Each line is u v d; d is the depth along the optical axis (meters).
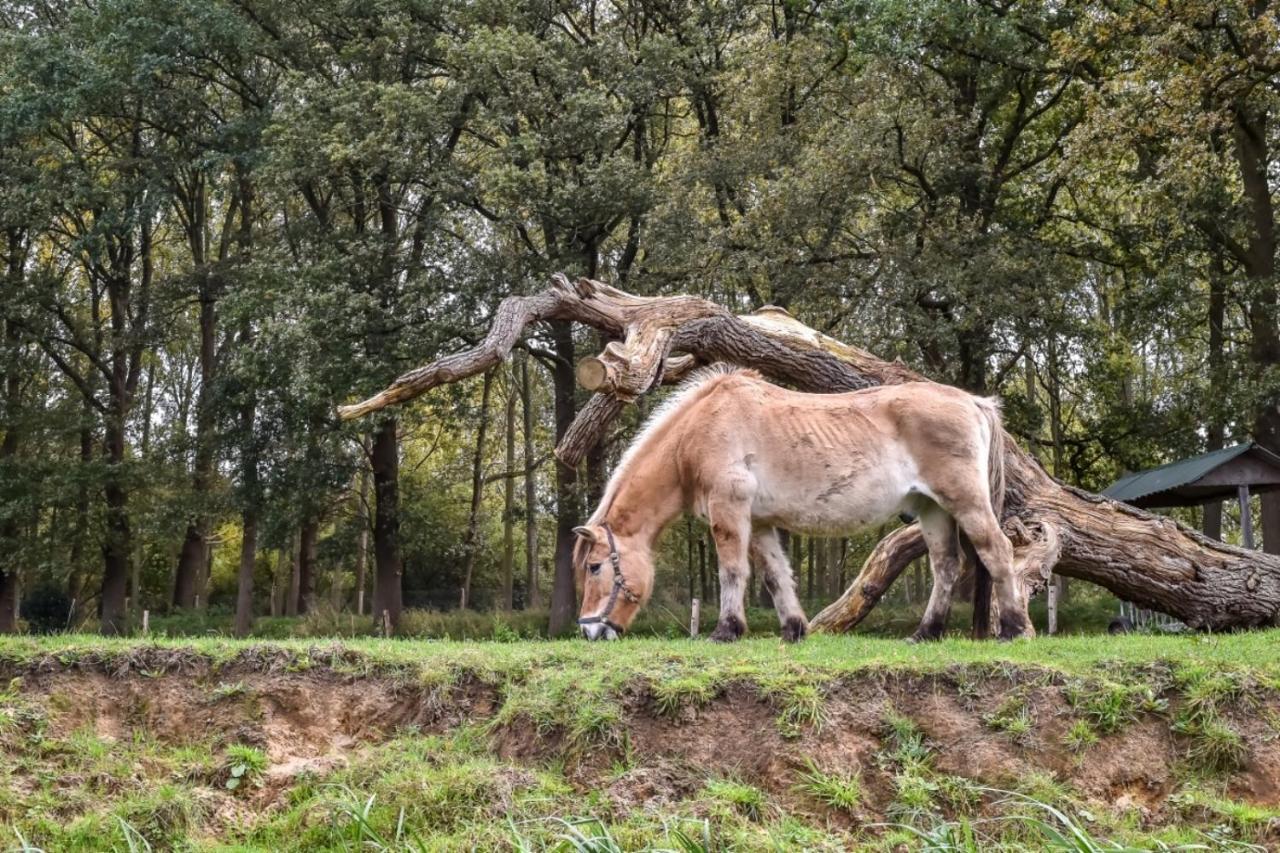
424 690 8.00
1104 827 6.68
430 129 25.92
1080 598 31.42
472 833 6.60
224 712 7.99
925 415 9.53
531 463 36.16
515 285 26.22
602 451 27.73
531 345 28.64
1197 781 7.11
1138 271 28.80
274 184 27.34
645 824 6.56
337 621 30.89
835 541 36.34
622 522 9.70
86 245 30.25
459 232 28.55
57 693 8.03
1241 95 19.98
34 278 33.41
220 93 34.44
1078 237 28.19
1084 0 23.52
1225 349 28.80
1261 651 8.18
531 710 7.53
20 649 8.30
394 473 30.94
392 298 27.02
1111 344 29.31
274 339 26.05
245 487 29.89
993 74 27.06
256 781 7.41
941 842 6.07
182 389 43.69
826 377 13.49
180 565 38.53
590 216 26.19
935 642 9.38
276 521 29.27
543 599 38.66
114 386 34.84
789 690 7.38
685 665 7.81
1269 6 18.67
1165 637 9.58
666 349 12.32
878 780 7.03
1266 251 24.17
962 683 7.53
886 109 23.59
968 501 9.48
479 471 36.88
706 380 9.88
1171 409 29.28
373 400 11.25
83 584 40.47
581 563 9.74
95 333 34.81
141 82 29.03
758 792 6.84
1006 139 27.84
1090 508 13.09
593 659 8.09
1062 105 28.45
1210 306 27.12
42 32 32.41
